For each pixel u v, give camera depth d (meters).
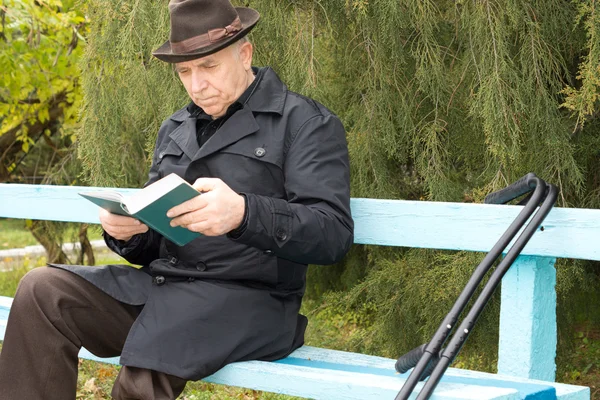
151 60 4.37
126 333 2.51
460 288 4.11
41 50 7.31
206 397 4.22
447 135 4.24
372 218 2.76
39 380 2.33
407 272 4.64
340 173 2.48
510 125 3.72
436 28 4.25
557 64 3.89
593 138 4.27
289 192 2.45
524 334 2.46
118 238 2.55
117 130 4.84
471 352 4.62
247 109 2.54
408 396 1.96
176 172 2.62
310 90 3.94
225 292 2.42
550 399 2.16
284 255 2.32
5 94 7.75
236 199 2.22
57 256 7.97
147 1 4.25
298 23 4.00
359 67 4.42
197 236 2.27
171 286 2.46
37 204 3.53
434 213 2.63
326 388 2.21
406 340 4.73
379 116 4.30
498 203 2.56
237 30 2.52
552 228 2.39
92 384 4.27
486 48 3.79
